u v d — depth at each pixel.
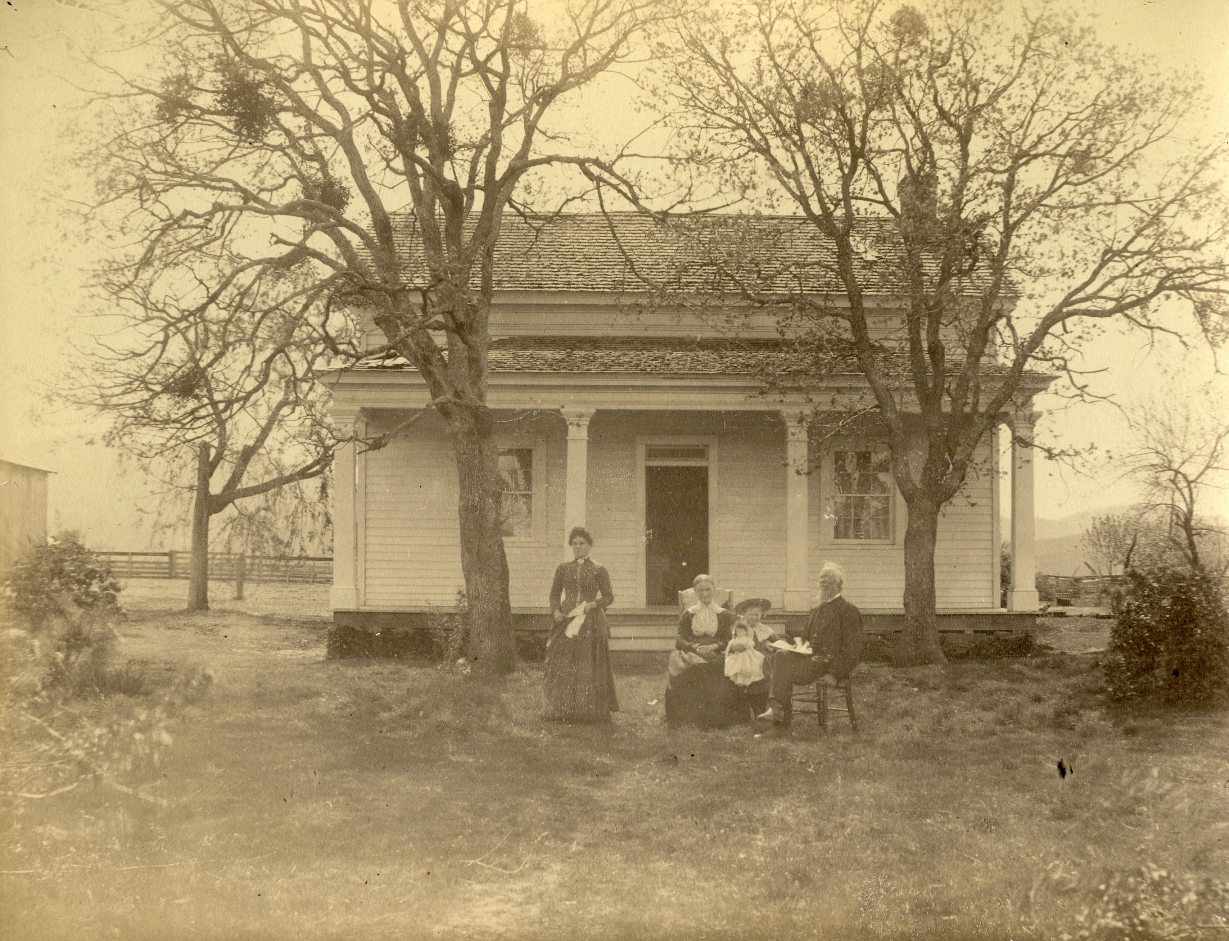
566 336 18.12
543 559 16.80
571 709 9.75
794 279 16.94
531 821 6.61
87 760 7.44
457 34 13.76
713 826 6.54
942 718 10.03
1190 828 6.25
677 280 16.06
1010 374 14.58
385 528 16.80
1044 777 7.65
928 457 14.99
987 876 5.55
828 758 8.29
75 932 4.90
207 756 7.97
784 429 17.11
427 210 13.88
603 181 14.82
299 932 4.84
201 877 5.56
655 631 14.91
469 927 4.94
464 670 13.40
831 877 5.55
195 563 17.53
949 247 14.16
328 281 12.12
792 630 15.62
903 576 16.94
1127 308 14.05
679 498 17.06
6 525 11.38
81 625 10.45
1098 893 5.23
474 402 13.98
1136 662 10.88
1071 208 13.95
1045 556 24.44
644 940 4.82
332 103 14.01
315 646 16.03
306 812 6.73
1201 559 13.60
